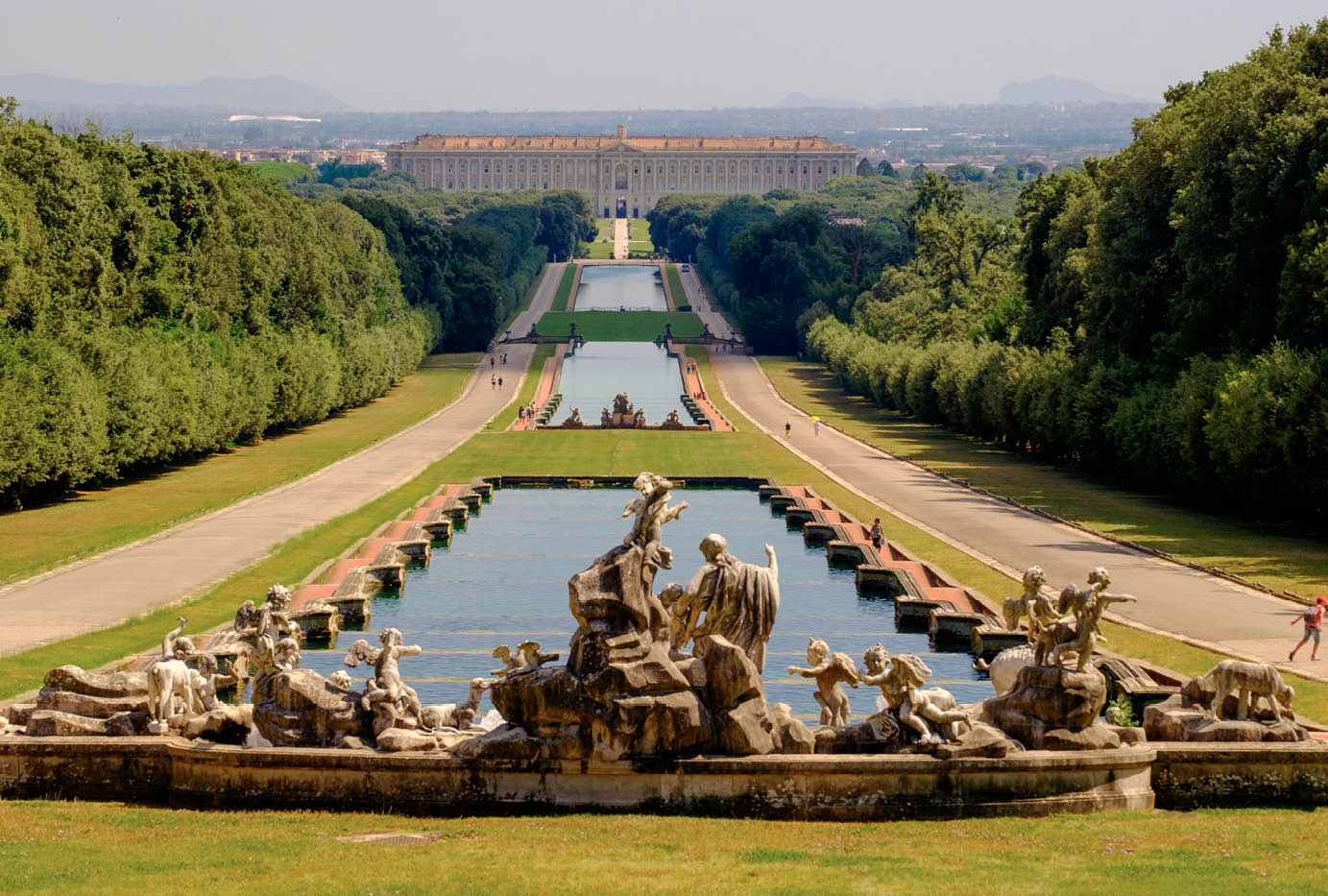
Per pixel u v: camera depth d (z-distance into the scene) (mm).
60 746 40812
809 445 164125
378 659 41188
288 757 39219
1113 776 39375
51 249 127500
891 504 117062
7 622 71375
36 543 96812
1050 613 40406
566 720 38531
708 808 38406
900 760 38250
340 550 93375
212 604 76438
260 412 159500
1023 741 39719
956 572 86375
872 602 83312
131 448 126000
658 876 32844
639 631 38906
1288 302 105250
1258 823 37938
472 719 43031
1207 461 108688
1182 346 122375
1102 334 142625
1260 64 124188
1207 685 42906
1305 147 109125
